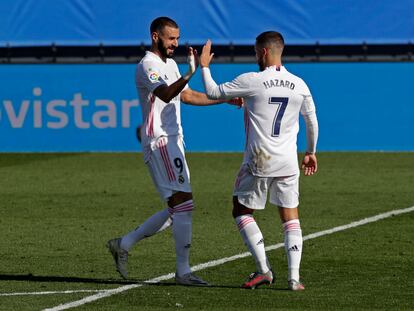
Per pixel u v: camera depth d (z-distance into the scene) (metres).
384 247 38.38
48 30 78.62
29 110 74.62
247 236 30.73
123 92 74.38
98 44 78.50
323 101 74.25
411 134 74.31
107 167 66.25
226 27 78.00
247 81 30.08
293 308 27.94
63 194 54.59
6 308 28.17
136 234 32.41
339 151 74.06
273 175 30.31
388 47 79.12
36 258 36.81
